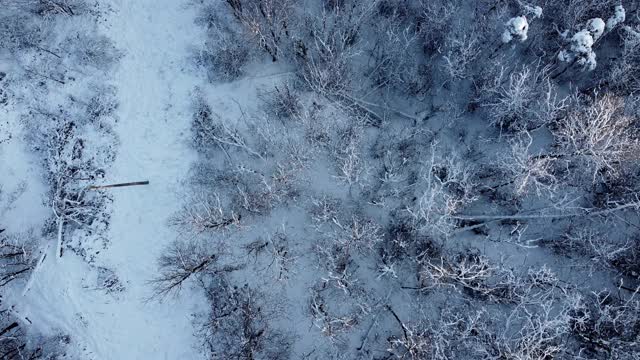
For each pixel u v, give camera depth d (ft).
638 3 83.87
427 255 81.66
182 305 81.05
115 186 85.51
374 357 79.20
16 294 81.87
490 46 88.28
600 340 73.77
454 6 87.35
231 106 87.97
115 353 80.07
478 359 76.54
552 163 83.41
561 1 85.56
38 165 86.84
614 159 77.82
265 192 82.84
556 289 80.48
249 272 82.17
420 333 76.79
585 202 84.74
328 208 82.89
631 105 78.69
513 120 85.76
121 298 81.66
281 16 85.61
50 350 79.77
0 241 82.74
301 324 80.74
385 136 88.07
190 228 82.23
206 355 79.05
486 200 85.66
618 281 80.59
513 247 84.02
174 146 86.63
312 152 85.92
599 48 88.58
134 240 83.61
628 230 82.69
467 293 81.46
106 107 88.43
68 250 83.61
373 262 83.66
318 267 81.92
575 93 81.46
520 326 79.46
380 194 85.56
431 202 77.10
